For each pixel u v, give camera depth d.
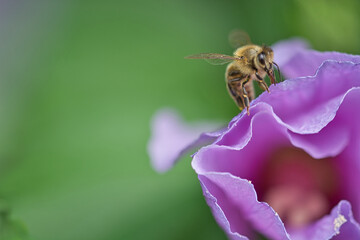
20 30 0.31
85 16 0.30
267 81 0.25
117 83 0.29
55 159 0.28
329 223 0.22
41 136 0.28
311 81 0.22
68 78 0.29
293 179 0.23
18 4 0.31
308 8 0.27
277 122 0.22
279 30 0.27
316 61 0.23
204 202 0.27
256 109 0.22
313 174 0.23
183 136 0.25
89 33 0.29
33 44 0.30
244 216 0.22
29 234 0.26
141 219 0.27
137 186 0.27
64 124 0.28
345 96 0.22
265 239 0.23
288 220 0.23
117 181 0.27
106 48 0.29
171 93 0.29
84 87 0.29
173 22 0.29
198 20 0.29
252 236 0.22
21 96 0.29
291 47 0.26
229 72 0.25
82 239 0.27
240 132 0.22
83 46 0.29
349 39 0.27
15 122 0.29
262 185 0.23
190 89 0.29
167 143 0.25
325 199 0.23
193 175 0.27
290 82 0.22
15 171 0.27
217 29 0.29
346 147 0.23
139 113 0.29
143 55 0.29
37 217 0.27
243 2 0.28
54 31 0.30
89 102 0.29
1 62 0.30
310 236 0.22
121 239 0.27
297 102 0.22
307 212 0.23
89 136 0.28
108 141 0.28
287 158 0.23
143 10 0.29
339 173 0.23
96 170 0.28
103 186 0.27
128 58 0.29
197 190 0.27
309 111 0.22
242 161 0.23
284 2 0.27
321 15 0.27
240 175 0.23
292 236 0.23
